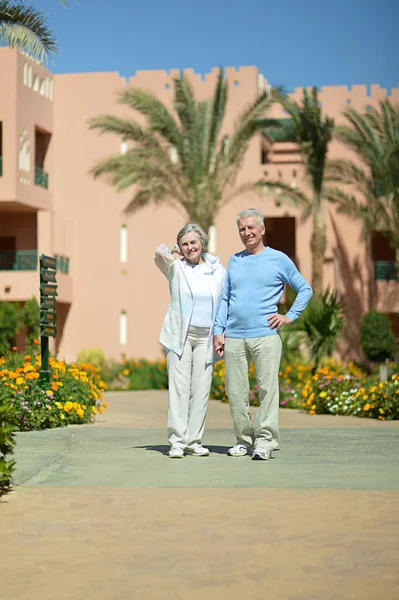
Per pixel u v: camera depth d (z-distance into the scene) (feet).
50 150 116.26
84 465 23.45
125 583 12.62
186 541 14.96
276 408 24.79
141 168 92.94
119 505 17.97
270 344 24.70
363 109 112.78
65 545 14.79
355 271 110.83
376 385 48.49
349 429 35.68
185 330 25.09
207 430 36.88
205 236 25.62
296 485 20.06
